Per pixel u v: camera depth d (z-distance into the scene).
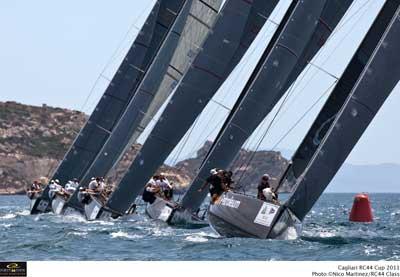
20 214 159.75
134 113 135.75
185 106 113.25
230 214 81.12
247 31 116.06
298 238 80.81
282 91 106.44
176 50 132.00
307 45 103.38
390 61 76.94
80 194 131.12
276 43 95.75
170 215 105.31
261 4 115.56
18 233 98.81
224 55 111.94
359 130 77.31
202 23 128.75
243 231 80.50
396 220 143.50
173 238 84.69
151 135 114.88
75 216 134.00
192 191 105.25
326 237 87.50
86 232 94.62
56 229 103.50
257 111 97.94
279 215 78.00
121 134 137.25
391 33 76.88
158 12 148.88
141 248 76.19
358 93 76.88
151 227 102.12
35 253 73.75
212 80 112.50
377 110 77.56
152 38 150.38
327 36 103.06
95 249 76.12
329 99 79.56
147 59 151.50
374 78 76.88
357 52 80.38
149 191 111.62
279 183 80.75
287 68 96.06
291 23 94.94
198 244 77.31
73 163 157.25
